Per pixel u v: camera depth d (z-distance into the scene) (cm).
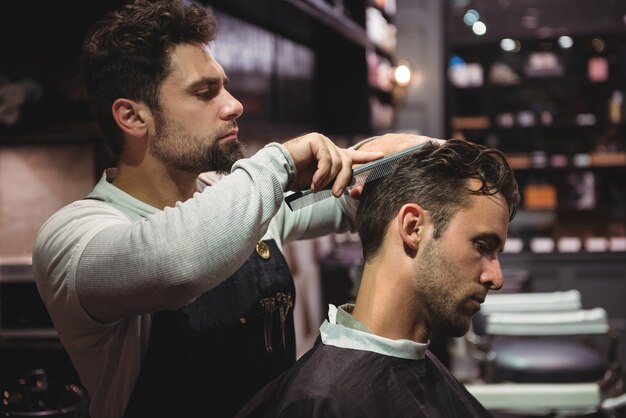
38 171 229
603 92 644
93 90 139
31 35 217
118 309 120
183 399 138
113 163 229
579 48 646
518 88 657
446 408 131
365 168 123
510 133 656
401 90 591
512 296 389
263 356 149
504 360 352
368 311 126
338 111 434
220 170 138
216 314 143
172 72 133
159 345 137
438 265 120
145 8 134
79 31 215
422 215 120
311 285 437
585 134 649
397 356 125
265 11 279
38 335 227
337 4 363
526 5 623
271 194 117
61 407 180
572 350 356
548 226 620
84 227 125
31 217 231
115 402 138
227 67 253
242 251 115
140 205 139
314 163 125
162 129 135
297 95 375
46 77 218
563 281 582
